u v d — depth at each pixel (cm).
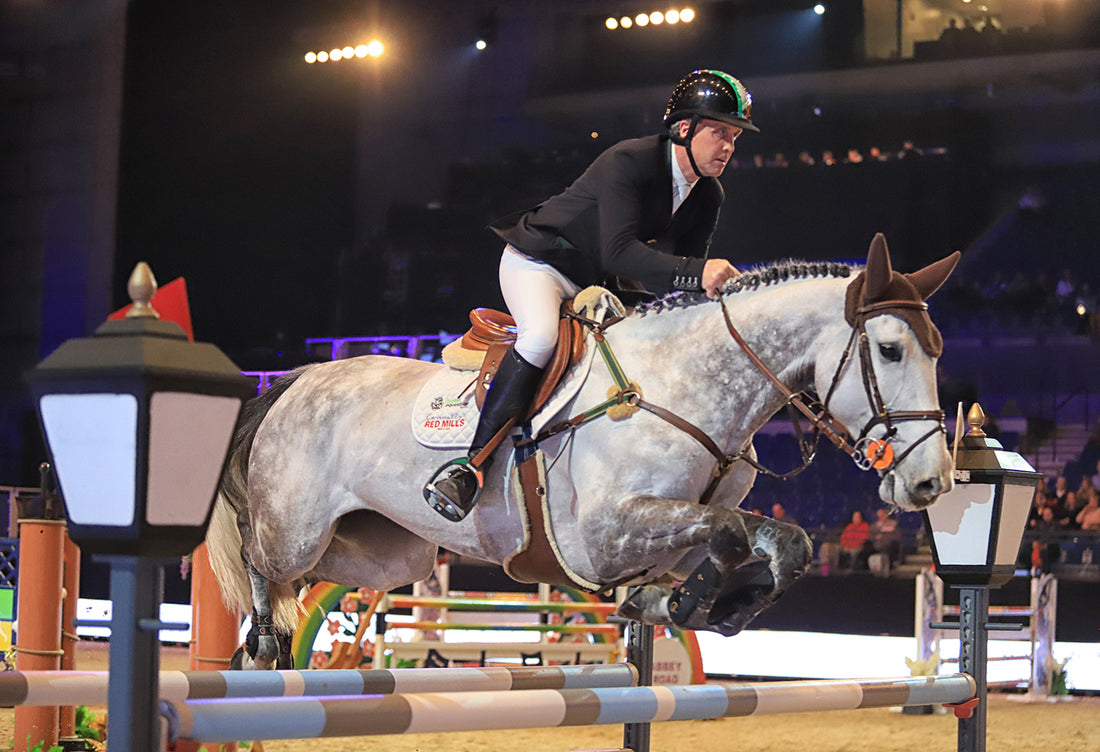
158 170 2809
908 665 1184
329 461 504
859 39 2633
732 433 423
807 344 418
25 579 721
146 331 261
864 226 2691
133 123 2775
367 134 2909
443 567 1344
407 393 490
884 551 2067
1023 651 1282
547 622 1330
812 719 1066
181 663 1397
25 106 2681
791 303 420
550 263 458
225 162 2858
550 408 431
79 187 2692
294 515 509
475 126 2886
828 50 2652
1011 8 2569
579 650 1054
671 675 1041
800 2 2631
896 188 2670
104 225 2714
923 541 2159
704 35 2720
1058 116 2573
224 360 270
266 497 519
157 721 261
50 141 2692
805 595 1697
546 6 2784
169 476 257
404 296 2906
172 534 260
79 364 259
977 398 2691
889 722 1050
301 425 514
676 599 387
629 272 426
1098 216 2602
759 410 425
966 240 2672
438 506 429
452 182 2905
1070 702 1250
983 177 2636
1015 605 1427
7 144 2695
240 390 271
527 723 330
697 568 386
